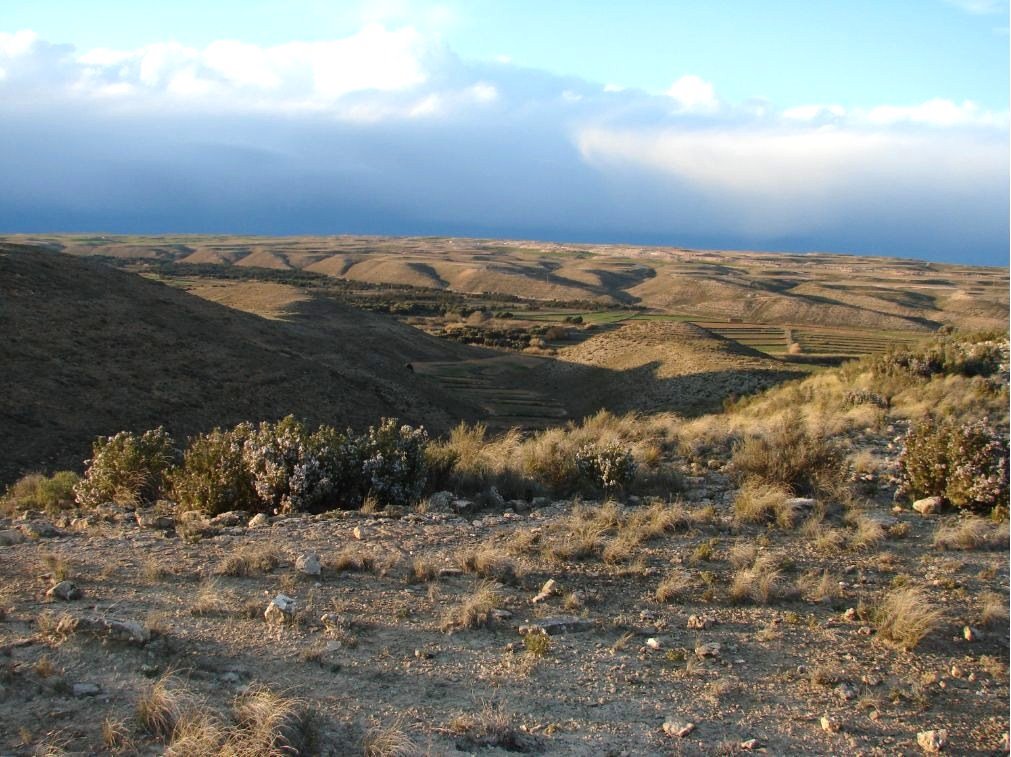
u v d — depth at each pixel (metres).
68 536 7.79
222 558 6.93
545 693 4.72
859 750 4.24
